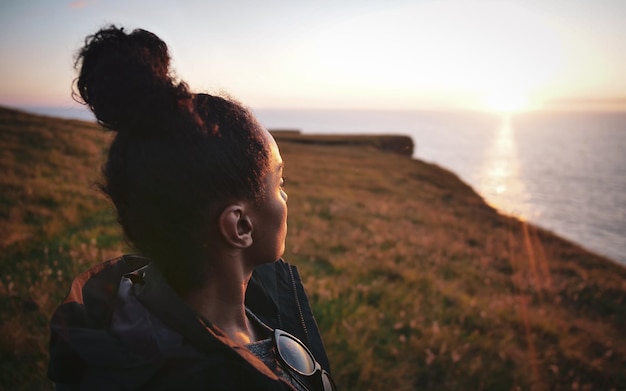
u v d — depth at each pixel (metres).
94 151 14.70
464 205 24.03
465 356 4.73
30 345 3.41
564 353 5.71
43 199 8.27
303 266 7.21
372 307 5.70
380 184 24.98
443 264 9.82
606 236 28.72
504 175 69.81
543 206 39.62
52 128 17.14
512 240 16.34
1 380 3.02
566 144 173.88
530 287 9.88
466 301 6.85
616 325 8.55
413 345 4.73
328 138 62.72
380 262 8.35
